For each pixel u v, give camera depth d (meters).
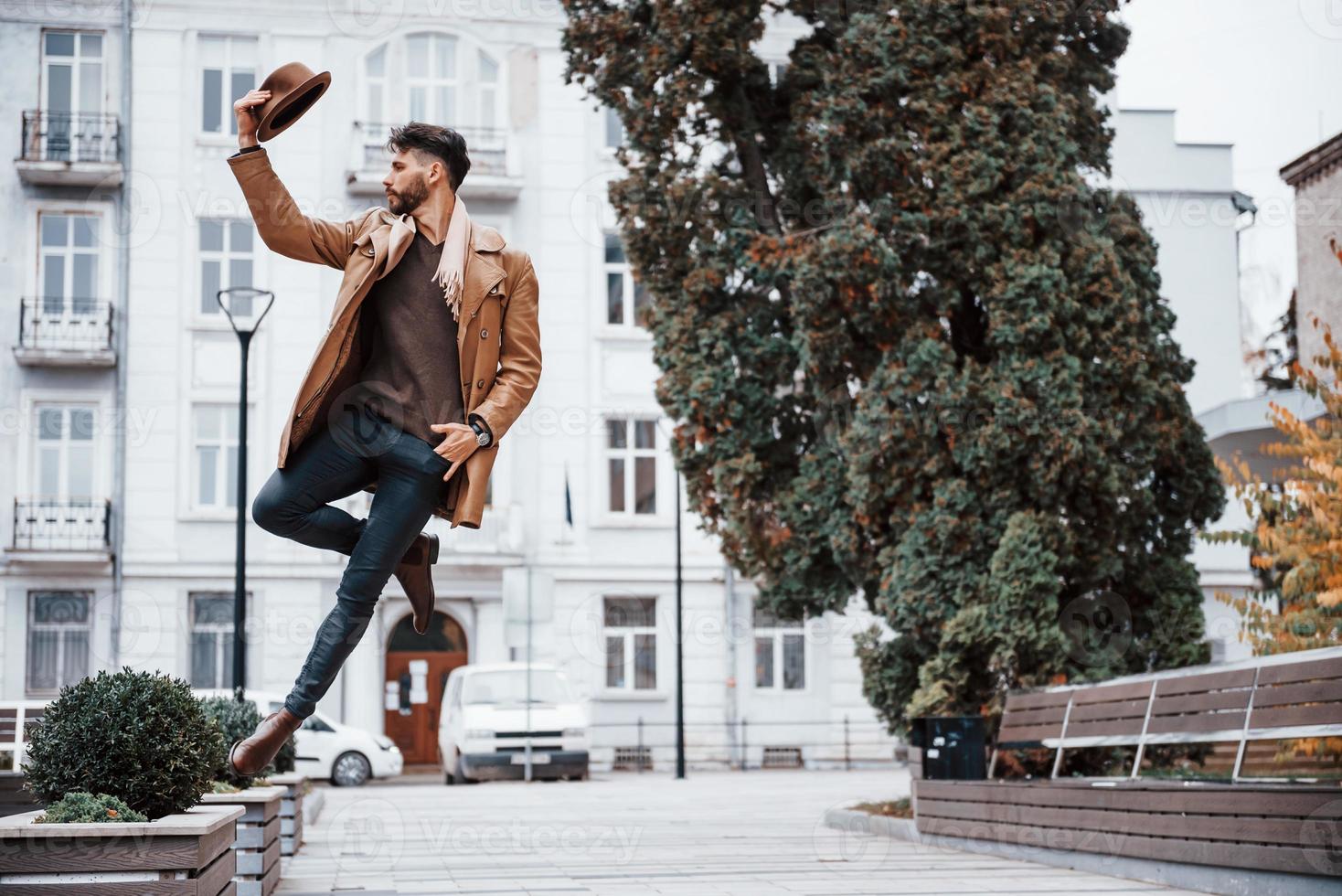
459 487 2.82
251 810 7.71
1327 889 7.09
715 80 14.00
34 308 26.83
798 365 14.23
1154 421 13.18
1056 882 8.83
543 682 24.69
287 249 2.89
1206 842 8.08
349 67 27.42
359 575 2.78
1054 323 12.84
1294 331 22.19
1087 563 13.03
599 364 28.34
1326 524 9.41
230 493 27.27
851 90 13.12
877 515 13.32
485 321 2.88
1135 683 10.05
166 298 27.17
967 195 12.83
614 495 28.55
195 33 27.42
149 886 4.87
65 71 27.28
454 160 2.96
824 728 28.78
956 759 12.04
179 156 27.34
